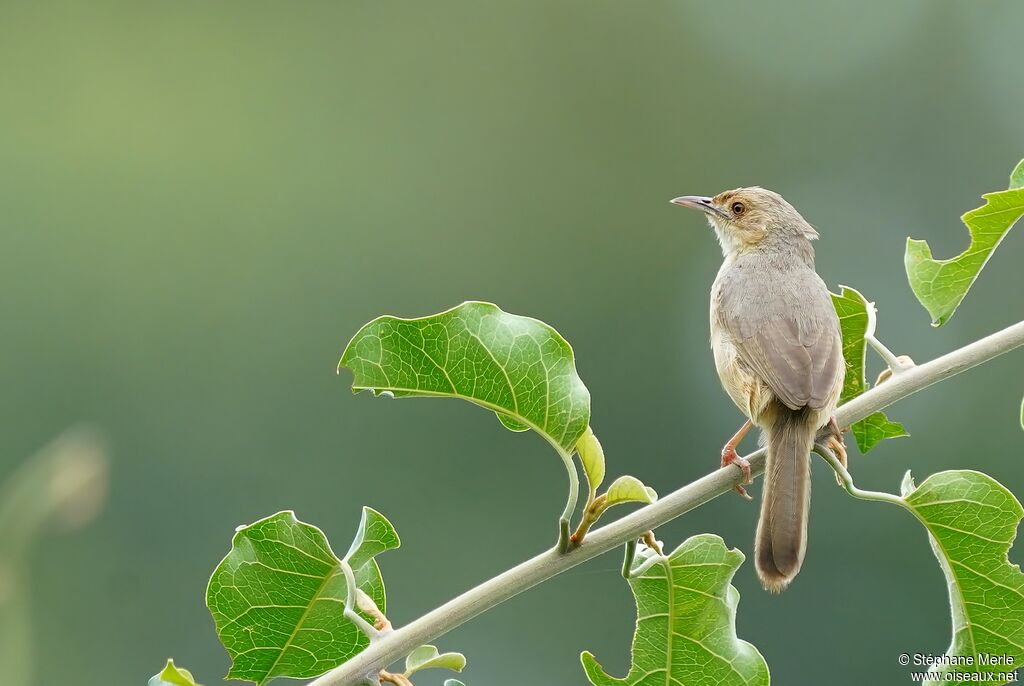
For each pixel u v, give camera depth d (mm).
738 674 4500
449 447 14492
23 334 15539
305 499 14539
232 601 4332
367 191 18000
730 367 6742
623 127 19297
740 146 19094
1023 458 14156
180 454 14867
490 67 19109
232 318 16234
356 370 4383
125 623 12750
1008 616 4727
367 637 4426
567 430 4293
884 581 13047
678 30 19672
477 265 18031
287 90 18109
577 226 18500
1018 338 5129
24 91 17188
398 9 19141
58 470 3449
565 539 4188
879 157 18844
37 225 16391
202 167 17141
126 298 15898
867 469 13703
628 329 17938
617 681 4602
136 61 17828
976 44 18922
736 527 13891
